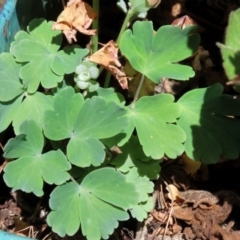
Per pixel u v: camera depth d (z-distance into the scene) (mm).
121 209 284
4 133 354
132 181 314
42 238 342
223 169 367
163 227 351
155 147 290
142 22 308
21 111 305
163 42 308
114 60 308
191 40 309
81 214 282
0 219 349
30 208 354
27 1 352
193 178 363
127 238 344
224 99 308
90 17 311
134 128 326
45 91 352
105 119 283
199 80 395
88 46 378
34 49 315
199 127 305
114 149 333
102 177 286
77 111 286
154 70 305
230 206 336
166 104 299
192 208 346
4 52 323
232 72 290
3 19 328
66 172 282
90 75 305
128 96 373
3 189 361
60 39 322
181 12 424
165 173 362
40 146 288
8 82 307
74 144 284
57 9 407
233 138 303
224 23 421
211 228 335
